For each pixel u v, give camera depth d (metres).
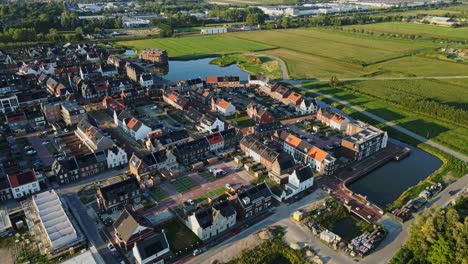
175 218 140.88
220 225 132.88
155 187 159.75
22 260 120.19
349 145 182.25
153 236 121.50
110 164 173.50
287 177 163.88
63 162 162.12
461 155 191.00
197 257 122.56
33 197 144.00
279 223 139.00
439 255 116.75
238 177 168.38
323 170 171.12
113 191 143.62
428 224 122.38
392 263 119.81
